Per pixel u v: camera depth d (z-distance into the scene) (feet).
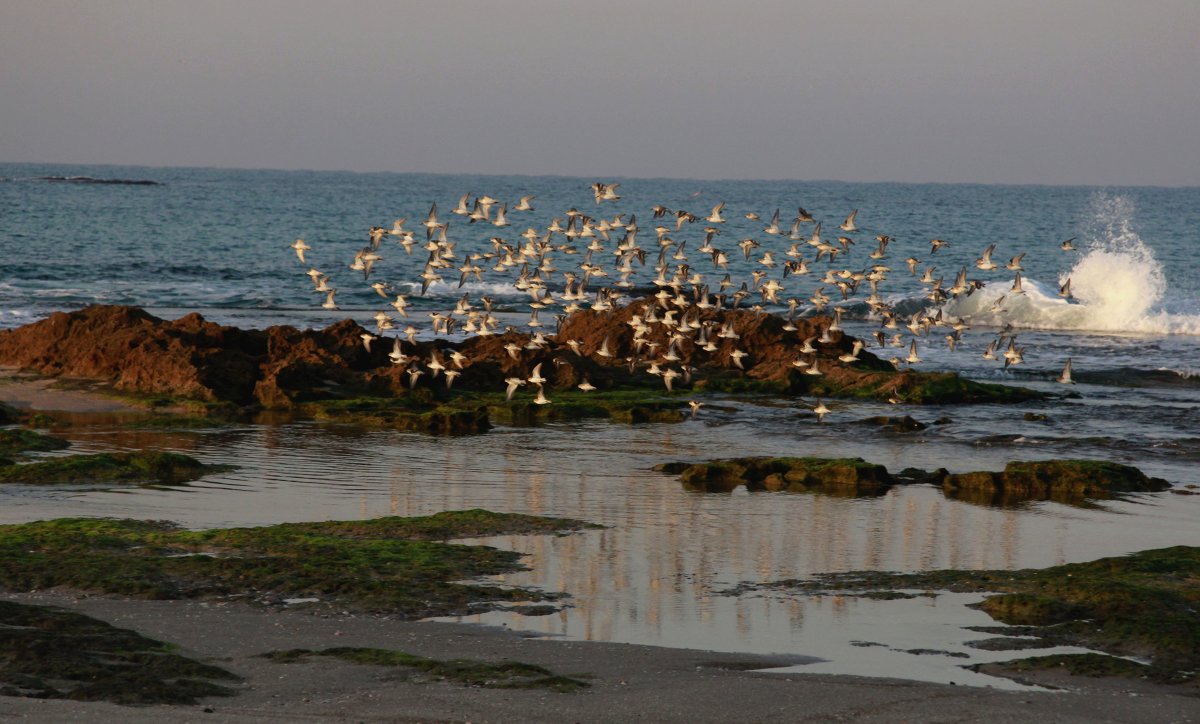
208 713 47.32
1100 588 63.41
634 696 50.01
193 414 116.78
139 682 49.85
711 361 142.92
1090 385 145.89
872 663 54.80
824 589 65.72
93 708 47.32
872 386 133.80
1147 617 59.62
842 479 92.38
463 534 75.00
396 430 112.78
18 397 121.29
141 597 61.93
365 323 184.34
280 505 82.99
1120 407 128.77
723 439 110.73
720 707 49.03
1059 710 49.49
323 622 58.80
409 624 58.85
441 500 85.10
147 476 90.22
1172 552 71.15
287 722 46.70
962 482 91.66
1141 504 87.04
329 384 127.44
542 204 647.97
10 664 51.47
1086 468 92.27
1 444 99.71
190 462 93.20
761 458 97.25
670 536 76.02
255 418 116.88
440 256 147.02
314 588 63.41
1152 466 100.89
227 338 134.21
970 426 118.01
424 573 66.49
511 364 135.03
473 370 133.69
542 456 101.60
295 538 72.23
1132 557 69.82
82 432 108.06
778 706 49.29
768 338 146.10
